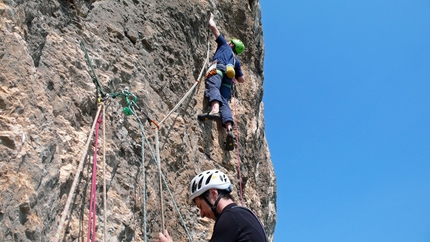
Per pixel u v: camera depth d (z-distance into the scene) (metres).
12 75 3.84
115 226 4.71
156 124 5.85
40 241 3.61
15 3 4.21
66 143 4.40
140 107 6.02
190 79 7.77
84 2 5.79
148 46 6.79
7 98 3.69
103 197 4.55
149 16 7.11
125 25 6.45
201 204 3.51
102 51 5.70
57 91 4.58
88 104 5.00
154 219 5.55
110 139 5.14
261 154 10.71
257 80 10.69
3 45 3.84
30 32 4.50
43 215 3.74
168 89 6.94
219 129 8.20
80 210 4.34
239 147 8.69
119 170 5.14
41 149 3.88
